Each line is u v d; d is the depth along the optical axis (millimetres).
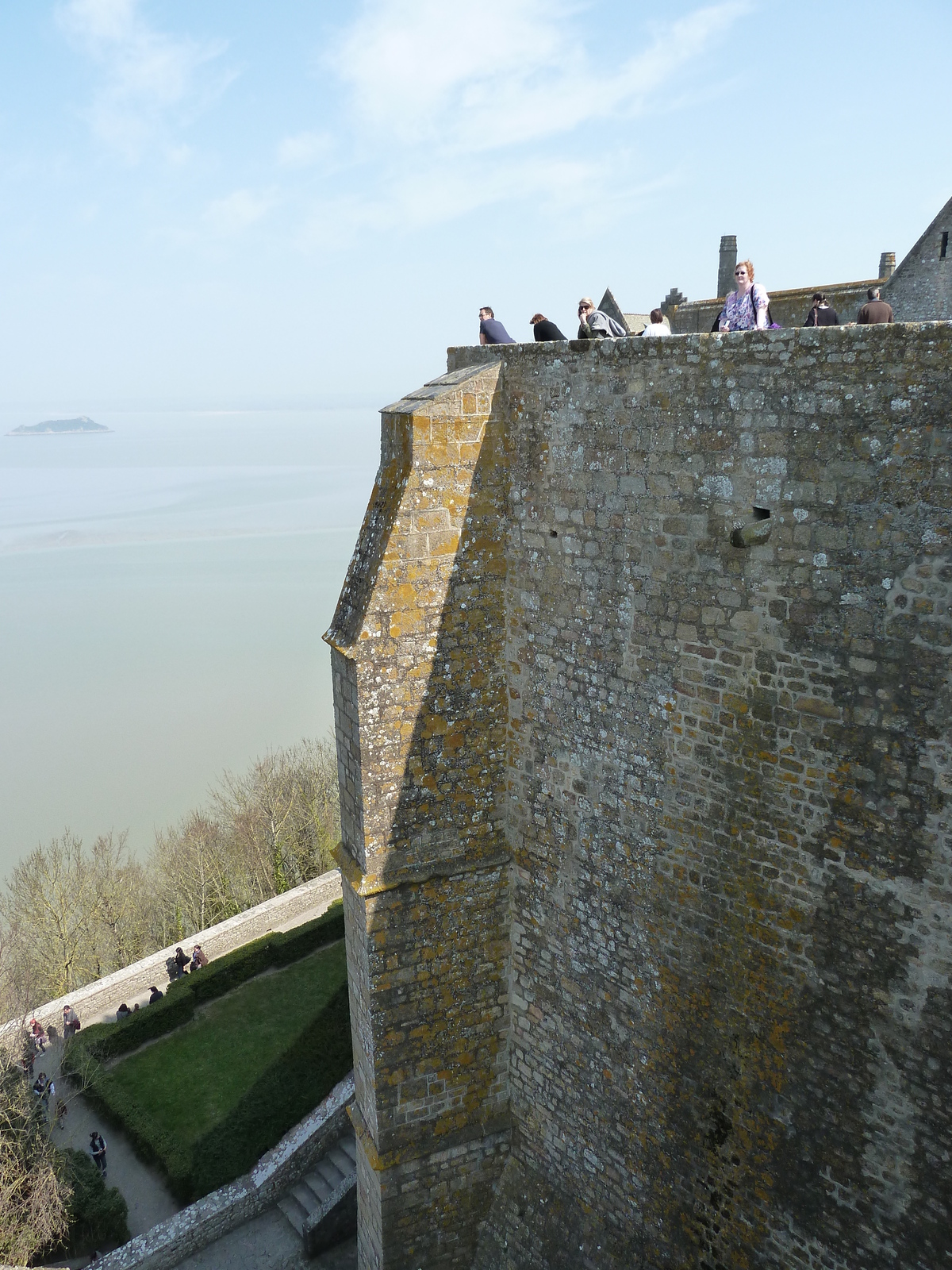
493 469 8875
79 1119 18641
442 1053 9867
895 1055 6457
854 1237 6953
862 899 6473
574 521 8219
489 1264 10219
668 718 7664
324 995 21953
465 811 9461
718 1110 7871
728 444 6762
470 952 9773
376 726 8859
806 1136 7164
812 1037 6996
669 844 7875
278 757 48406
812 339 6082
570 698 8633
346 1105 16188
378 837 9109
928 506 5668
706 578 7129
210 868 33188
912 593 5828
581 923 8977
